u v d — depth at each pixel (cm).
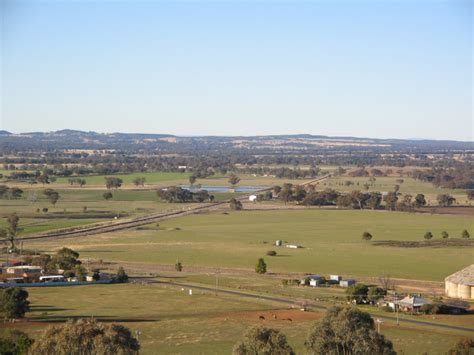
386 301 12812
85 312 12119
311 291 14238
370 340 8181
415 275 16162
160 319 11606
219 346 9806
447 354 8581
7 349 8312
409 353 9388
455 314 12069
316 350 8262
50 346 7831
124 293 14050
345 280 15038
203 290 14375
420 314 12062
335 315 8525
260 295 13800
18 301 11488
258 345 8144
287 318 11638
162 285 15000
